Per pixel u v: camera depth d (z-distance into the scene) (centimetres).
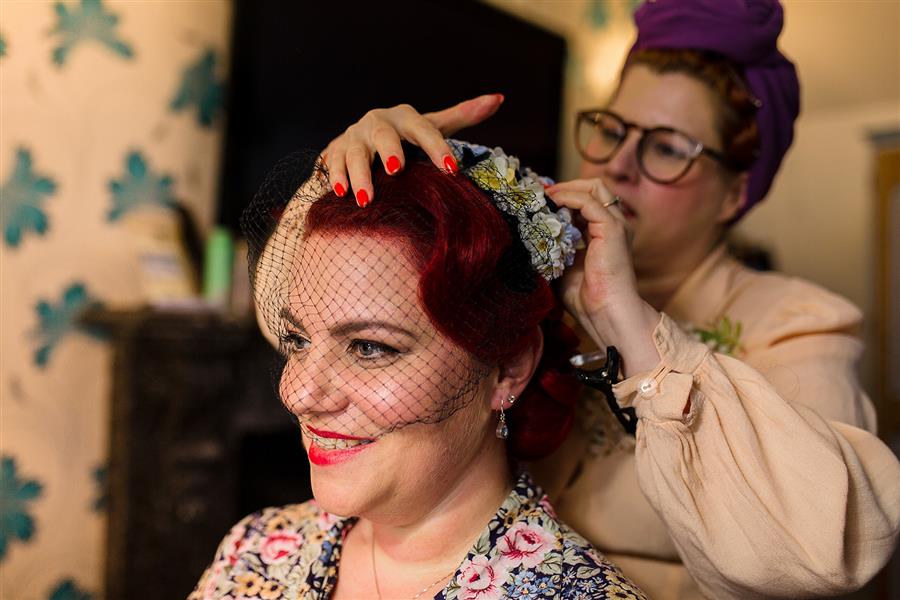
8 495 218
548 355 109
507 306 95
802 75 442
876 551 99
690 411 101
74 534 230
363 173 94
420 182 94
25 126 218
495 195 98
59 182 225
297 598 108
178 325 214
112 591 219
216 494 227
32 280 221
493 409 102
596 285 107
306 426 96
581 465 132
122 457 216
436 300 89
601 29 369
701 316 141
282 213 107
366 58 249
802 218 500
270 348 231
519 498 103
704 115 140
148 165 240
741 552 98
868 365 477
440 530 101
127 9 234
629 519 126
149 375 215
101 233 233
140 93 238
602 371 106
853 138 482
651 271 147
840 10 375
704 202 143
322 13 239
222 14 256
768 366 126
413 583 102
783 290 136
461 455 98
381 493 94
